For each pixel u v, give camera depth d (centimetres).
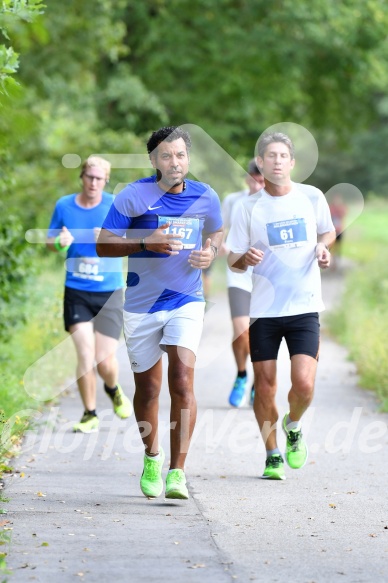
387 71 7688
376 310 3947
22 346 2911
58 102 5738
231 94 7281
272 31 7081
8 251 2680
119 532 1473
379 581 1262
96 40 5781
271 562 1338
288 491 1761
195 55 7200
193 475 1891
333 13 7169
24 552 1361
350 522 1552
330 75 7650
